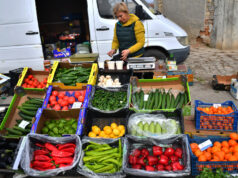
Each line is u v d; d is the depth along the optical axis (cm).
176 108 312
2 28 568
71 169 271
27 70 434
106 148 285
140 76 451
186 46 587
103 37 563
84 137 298
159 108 342
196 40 916
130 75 407
